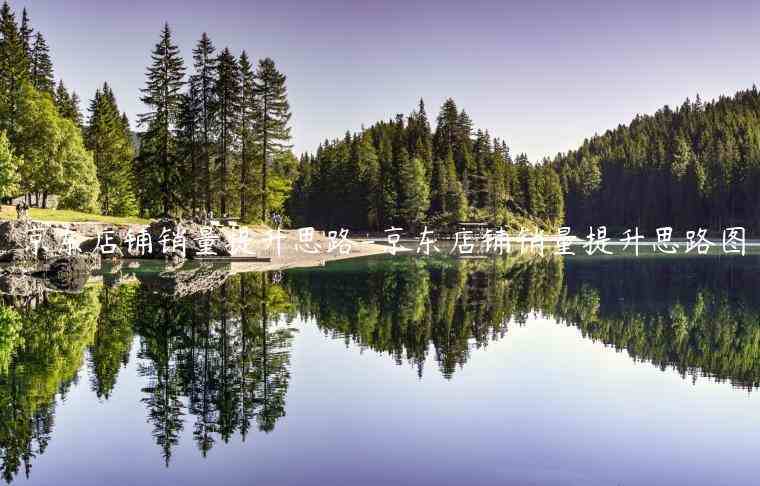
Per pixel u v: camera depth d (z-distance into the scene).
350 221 110.06
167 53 56.25
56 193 57.34
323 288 26.97
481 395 10.98
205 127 58.19
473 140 139.88
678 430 9.30
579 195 159.50
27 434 8.80
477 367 13.09
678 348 15.39
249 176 60.22
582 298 25.05
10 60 55.47
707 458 8.22
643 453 8.38
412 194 106.56
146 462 7.89
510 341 15.99
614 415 9.97
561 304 23.12
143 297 22.97
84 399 10.38
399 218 109.38
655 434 9.11
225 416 9.62
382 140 131.75
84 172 58.62
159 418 9.48
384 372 12.45
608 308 22.31
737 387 11.73
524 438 8.88
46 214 48.34
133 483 7.28
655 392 11.33
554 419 9.73
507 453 8.29
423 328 17.58
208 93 58.34
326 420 9.51
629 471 7.78
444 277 33.53
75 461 7.89
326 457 8.09
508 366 13.23
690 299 24.92
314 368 12.63
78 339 15.12
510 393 11.12
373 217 109.44
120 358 13.23
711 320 19.75
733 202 127.50
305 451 8.28
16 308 20.08
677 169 139.00
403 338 16.05
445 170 116.00
